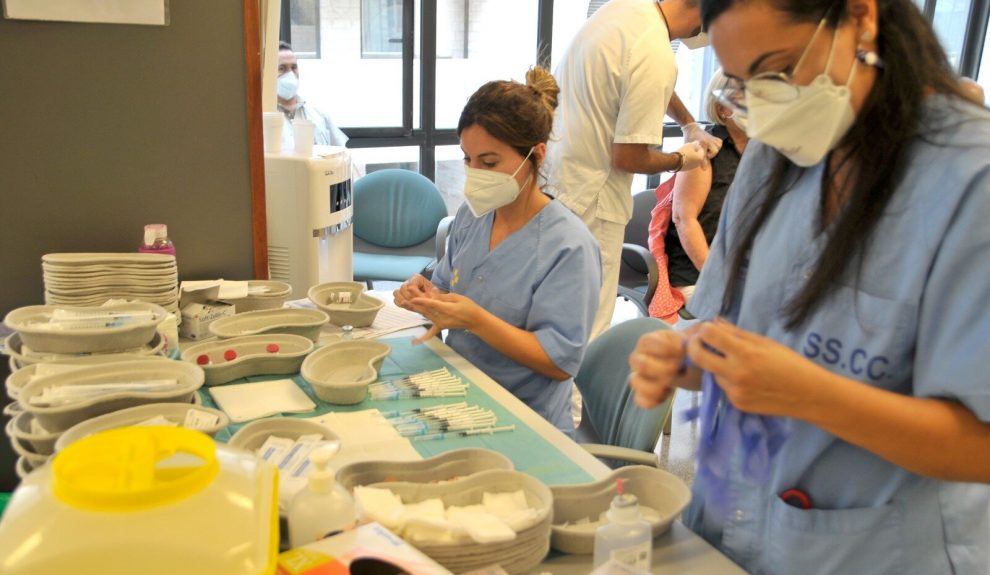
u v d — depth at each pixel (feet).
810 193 3.16
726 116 8.30
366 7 12.68
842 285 2.97
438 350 5.56
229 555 2.26
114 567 2.19
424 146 13.55
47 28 5.34
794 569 3.19
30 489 2.40
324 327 5.97
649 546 3.07
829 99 2.73
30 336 4.48
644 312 9.87
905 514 3.05
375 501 3.19
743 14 2.67
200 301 5.82
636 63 7.32
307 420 4.04
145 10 5.55
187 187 6.07
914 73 2.72
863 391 2.60
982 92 2.91
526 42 14.08
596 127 7.66
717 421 3.42
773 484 3.25
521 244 5.38
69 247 5.80
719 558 3.29
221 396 4.63
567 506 3.42
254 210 6.37
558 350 5.13
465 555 2.97
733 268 3.48
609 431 5.55
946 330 2.67
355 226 11.97
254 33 5.98
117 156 5.78
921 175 2.76
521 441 4.22
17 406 4.30
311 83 12.86
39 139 5.52
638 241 11.25
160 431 2.63
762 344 2.61
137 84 5.71
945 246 2.68
